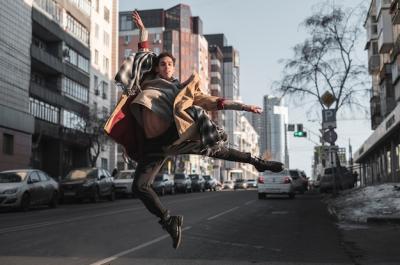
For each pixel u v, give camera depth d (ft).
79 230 41.98
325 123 81.10
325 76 100.99
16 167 121.60
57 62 151.33
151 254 29.66
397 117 96.07
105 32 201.36
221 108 13.11
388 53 148.36
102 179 94.84
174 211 62.49
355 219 48.75
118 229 42.70
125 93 13.17
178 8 346.13
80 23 172.76
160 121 12.83
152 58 13.76
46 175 78.07
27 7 131.75
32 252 30.35
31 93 132.98
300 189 122.83
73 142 150.20
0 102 115.44
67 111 156.87
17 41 124.98
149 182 13.10
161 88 13.23
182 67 340.39
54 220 51.67
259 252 30.42
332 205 68.49
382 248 32.04
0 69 115.85
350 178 133.28
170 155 13.29
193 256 28.96
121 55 333.83
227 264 26.53
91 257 28.60
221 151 12.93
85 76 174.60
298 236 38.11
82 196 88.69
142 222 48.73
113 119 12.92
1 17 116.88
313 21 98.94
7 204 66.44
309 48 100.68
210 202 83.30
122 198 115.14
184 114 12.46
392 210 51.75
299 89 102.78
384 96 148.97
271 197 102.27
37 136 140.36
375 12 171.22
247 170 501.56
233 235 38.58
